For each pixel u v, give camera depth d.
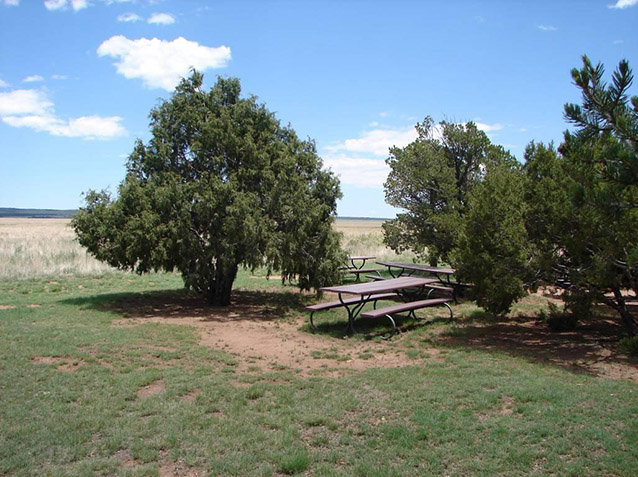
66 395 5.57
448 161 15.43
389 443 4.39
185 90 12.80
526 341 8.40
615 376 6.30
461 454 4.17
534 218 8.40
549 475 3.85
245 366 7.05
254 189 12.01
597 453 4.16
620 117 4.40
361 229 82.44
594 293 7.72
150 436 4.58
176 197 11.01
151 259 10.84
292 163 12.34
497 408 5.19
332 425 4.75
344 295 14.73
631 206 4.59
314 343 8.61
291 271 12.77
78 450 4.29
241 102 12.59
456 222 13.08
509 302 8.35
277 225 12.14
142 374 6.40
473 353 7.52
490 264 8.22
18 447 4.33
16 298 13.54
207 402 5.42
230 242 11.21
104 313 11.08
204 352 7.68
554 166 8.50
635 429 4.55
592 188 5.65
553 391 5.59
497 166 12.66
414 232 15.76
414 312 11.10
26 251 26.47
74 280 18.08
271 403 5.41
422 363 7.15
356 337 9.00
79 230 11.57
